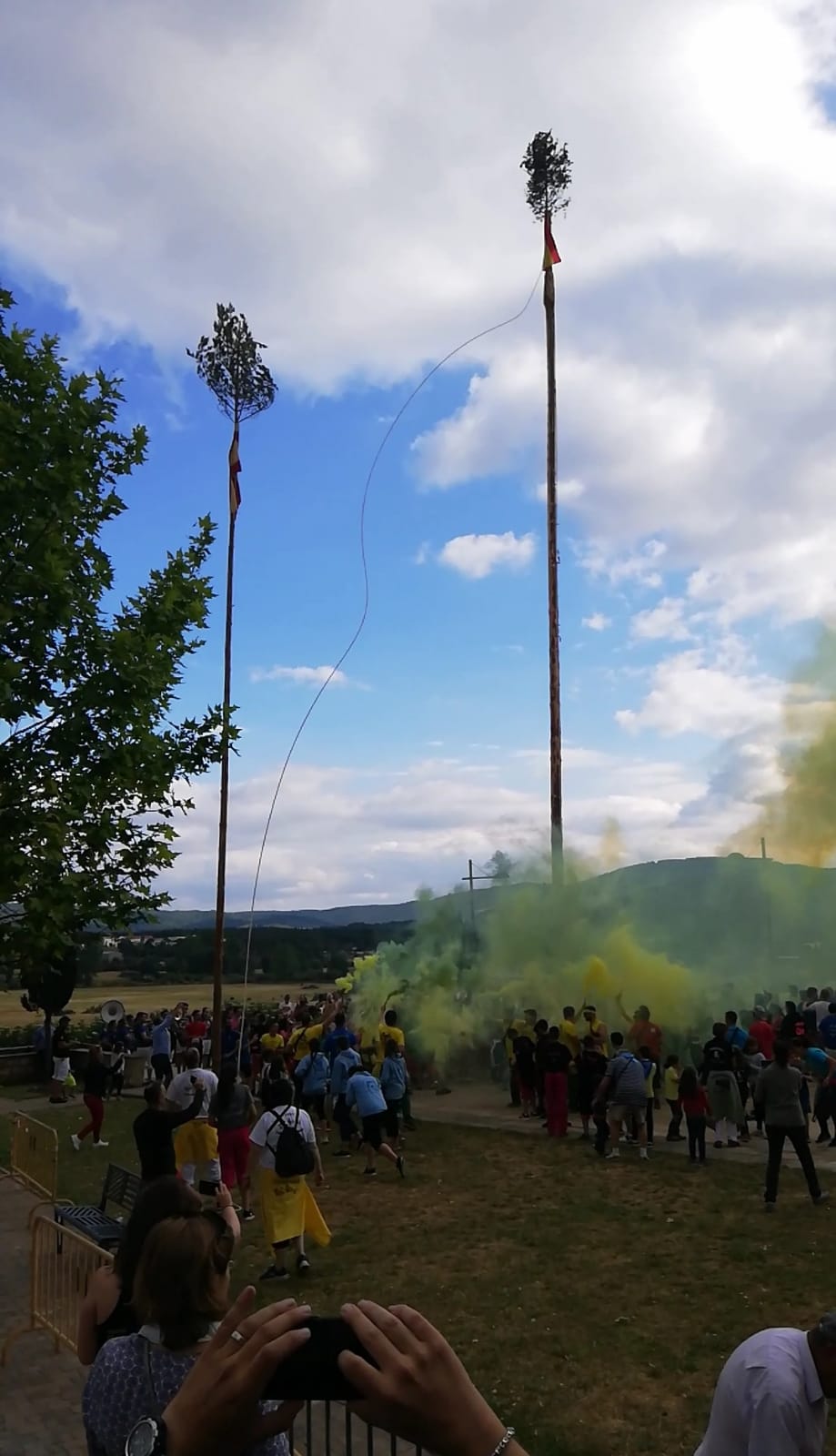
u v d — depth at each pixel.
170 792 10.44
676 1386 6.36
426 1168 13.32
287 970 67.06
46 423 9.59
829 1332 2.84
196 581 11.25
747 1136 14.32
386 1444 5.12
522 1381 6.49
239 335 29.38
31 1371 6.51
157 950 78.81
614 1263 8.91
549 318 26.08
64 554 9.57
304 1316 1.34
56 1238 6.93
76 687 9.57
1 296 10.05
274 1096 8.95
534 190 26.56
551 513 24.86
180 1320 2.45
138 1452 1.58
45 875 9.09
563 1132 15.05
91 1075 15.73
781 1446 2.72
